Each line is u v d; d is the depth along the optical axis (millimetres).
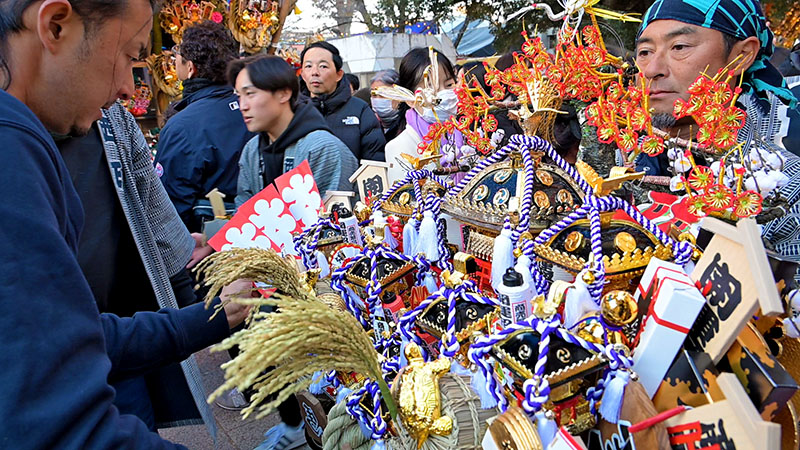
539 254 707
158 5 757
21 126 591
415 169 1021
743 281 526
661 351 563
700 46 834
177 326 916
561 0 808
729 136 667
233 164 2285
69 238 708
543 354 545
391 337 837
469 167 1091
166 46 5094
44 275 527
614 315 566
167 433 2100
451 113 1089
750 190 665
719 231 579
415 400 640
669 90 872
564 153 958
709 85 673
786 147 919
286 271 819
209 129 2250
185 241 1396
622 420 568
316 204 1199
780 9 3893
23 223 532
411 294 902
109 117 1147
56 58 671
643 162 1051
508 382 615
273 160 1977
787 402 536
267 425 2084
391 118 3270
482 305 710
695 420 510
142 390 1222
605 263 674
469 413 629
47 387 497
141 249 1177
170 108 3152
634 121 730
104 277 1131
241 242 1155
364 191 1347
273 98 1919
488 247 801
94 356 555
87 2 652
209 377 2416
